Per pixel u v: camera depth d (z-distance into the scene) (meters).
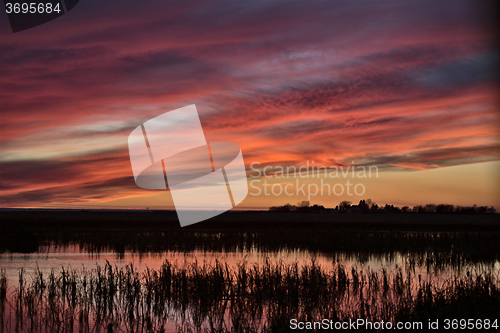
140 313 10.29
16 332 8.66
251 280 12.98
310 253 22.83
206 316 9.95
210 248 24.38
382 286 13.09
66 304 10.98
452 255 20.62
